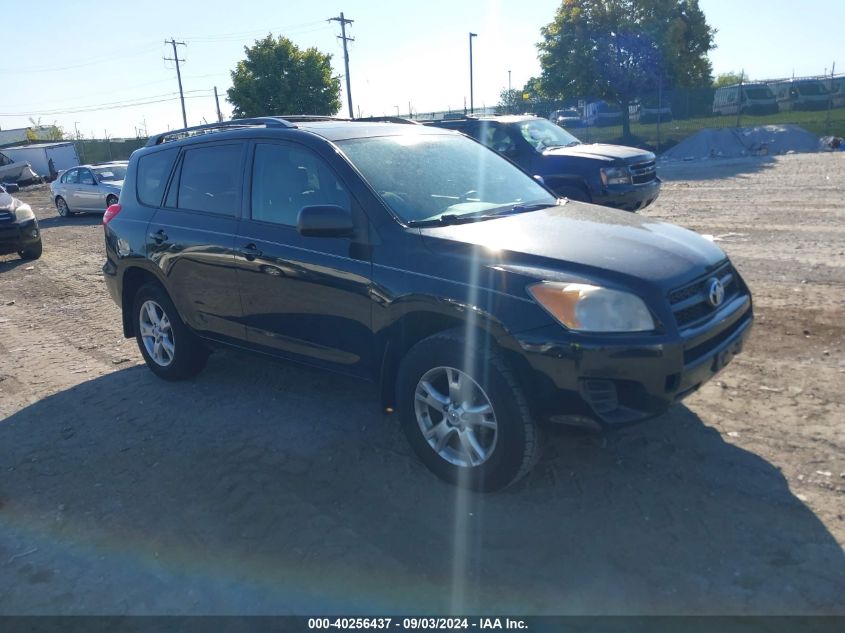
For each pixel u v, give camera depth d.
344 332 4.04
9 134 73.00
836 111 29.92
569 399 3.21
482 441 3.55
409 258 3.69
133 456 4.32
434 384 3.74
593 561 3.05
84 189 18.70
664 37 32.41
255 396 5.13
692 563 2.99
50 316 8.16
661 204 13.57
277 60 36.91
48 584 3.14
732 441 3.98
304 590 2.98
